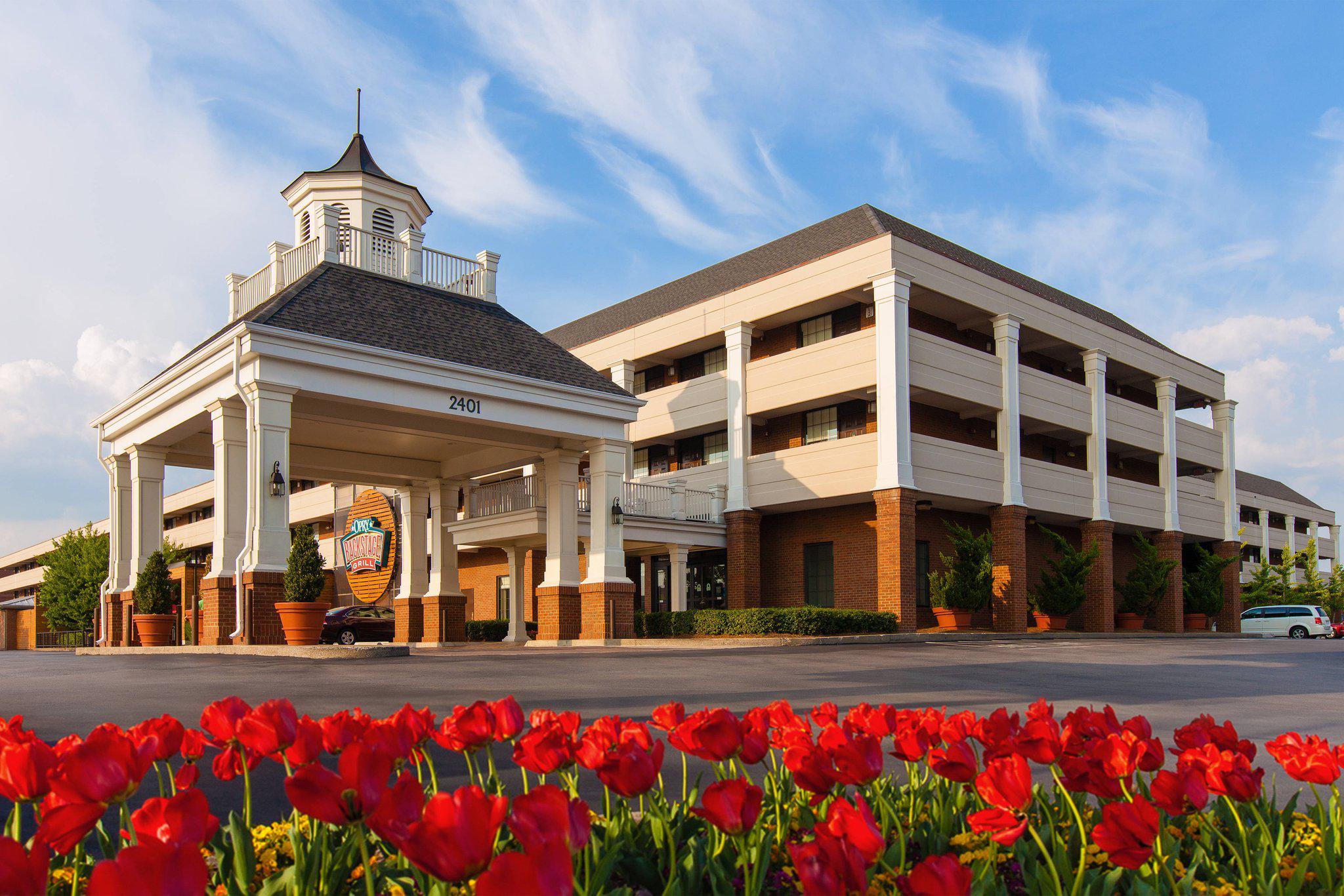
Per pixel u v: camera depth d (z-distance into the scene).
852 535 29.47
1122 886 2.51
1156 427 36.81
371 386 18.67
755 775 5.41
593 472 22.94
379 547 24.88
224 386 18.20
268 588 17.12
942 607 27.41
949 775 2.33
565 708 9.61
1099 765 2.42
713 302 31.72
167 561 21.64
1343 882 2.51
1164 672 15.13
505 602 35.88
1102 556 32.78
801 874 1.56
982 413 30.69
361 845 1.63
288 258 21.92
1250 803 2.94
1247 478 72.19
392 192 24.48
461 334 21.31
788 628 24.69
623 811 2.85
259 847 2.52
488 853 1.38
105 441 23.36
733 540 30.42
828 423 30.05
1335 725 9.30
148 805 1.87
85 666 14.39
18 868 1.31
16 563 79.44
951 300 28.89
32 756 1.96
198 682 11.69
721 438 33.16
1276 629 41.34
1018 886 2.47
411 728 2.74
